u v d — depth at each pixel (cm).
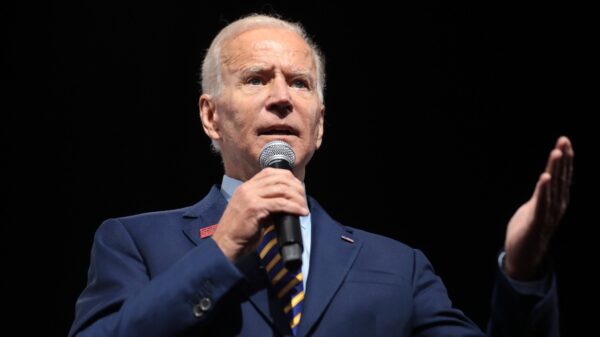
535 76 805
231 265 284
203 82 368
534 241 258
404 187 812
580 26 798
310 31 816
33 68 779
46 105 780
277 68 340
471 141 812
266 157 322
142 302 286
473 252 795
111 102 788
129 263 320
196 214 340
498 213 797
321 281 313
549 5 805
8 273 757
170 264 318
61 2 785
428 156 813
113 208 776
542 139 798
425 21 823
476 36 818
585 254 766
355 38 821
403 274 334
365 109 820
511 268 268
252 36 350
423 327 326
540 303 265
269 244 319
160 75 795
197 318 280
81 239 768
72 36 787
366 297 315
